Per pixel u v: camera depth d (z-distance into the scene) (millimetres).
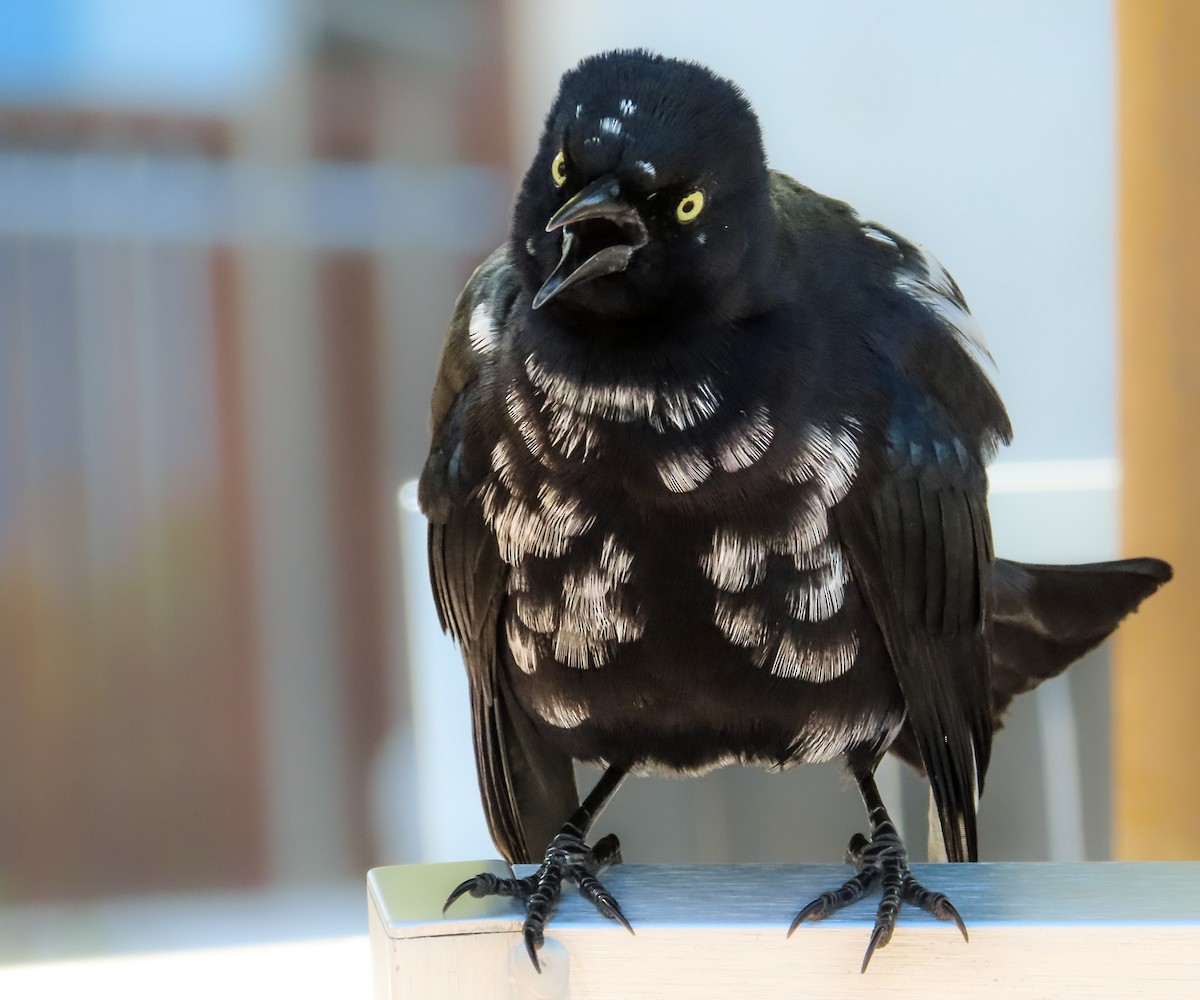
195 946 1953
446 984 1461
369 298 1963
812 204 1598
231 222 1966
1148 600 1626
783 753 1588
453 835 1710
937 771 1598
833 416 1553
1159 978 1453
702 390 1537
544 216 1540
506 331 1568
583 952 1466
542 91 1876
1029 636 1643
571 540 1555
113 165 1956
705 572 1551
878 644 1577
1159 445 1624
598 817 1605
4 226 1939
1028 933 1458
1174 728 1623
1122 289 1623
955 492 1587
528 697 1592
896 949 1464
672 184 1521
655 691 1570
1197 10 1592
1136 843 1629
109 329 1976
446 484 1591
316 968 1913
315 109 1939
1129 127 1608
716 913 1468
